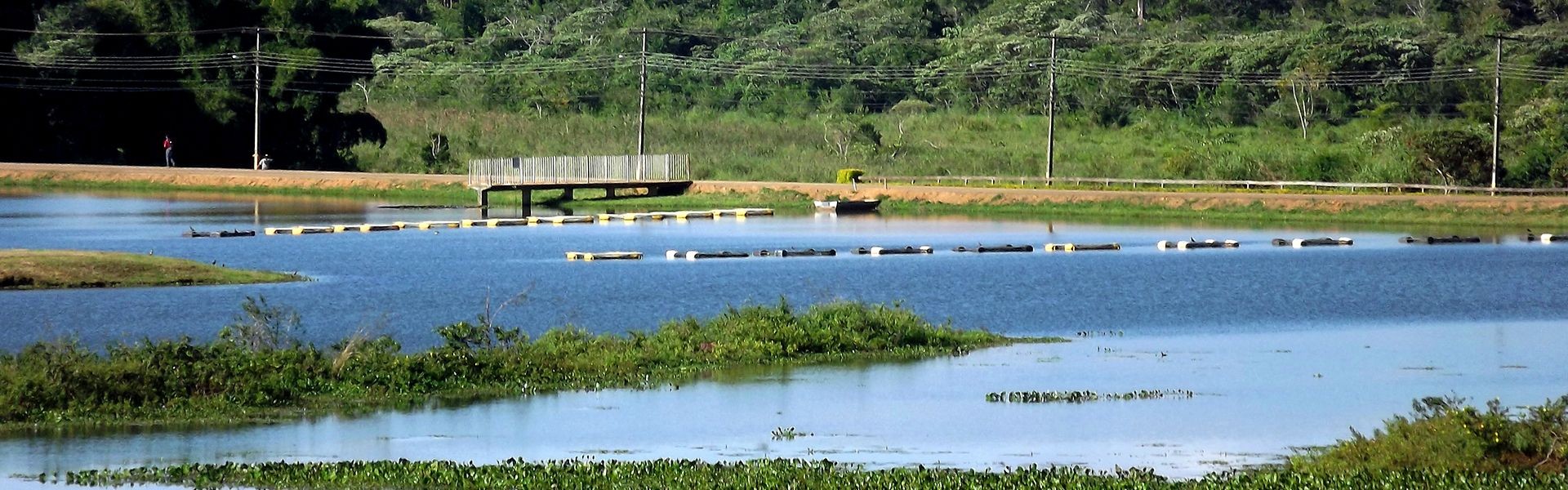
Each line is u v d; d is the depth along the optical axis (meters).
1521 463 83.06
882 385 113.50
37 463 88.31
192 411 100.31
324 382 106.56
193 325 139.75
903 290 173.88
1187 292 175.38
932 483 81.81
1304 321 152.75
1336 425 100.62
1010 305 162.50
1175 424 101.00
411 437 95.50
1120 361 125.44
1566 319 156.12
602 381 112.31
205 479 84.62
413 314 150.75
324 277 181.25
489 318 132.00
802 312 142.00
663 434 97.00
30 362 103.81
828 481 82.44
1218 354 130.25
